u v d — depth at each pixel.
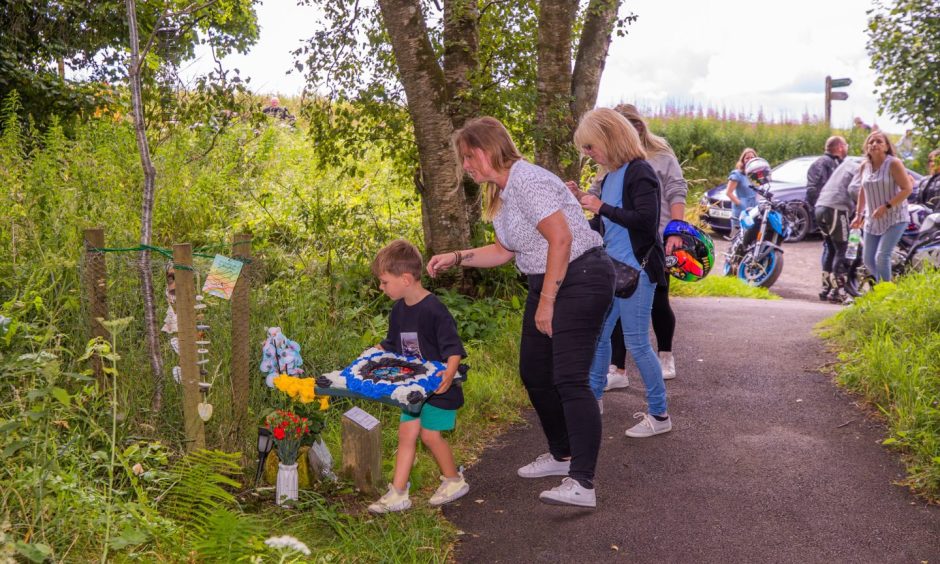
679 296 9.91
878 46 14.19
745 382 5.61
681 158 21.23
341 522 3.65
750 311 8.03
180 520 3.39
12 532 2.82
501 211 3.82
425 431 3.85
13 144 8.42
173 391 4.12
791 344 6.53
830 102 23.83
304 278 6.37
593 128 4.28
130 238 6.60
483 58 8.27
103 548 2.88
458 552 3.45
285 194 9.73
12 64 10.94
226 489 3.84
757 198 12.30
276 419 3.80
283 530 3.52
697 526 3.61
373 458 3.96
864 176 8.77
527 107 7.68
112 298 4.31
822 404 5.11
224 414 4.05
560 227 3.50
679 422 4.91
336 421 4.82
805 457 4.32
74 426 3.70
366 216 8.73
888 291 7.08
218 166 9.84
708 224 15.39
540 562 3.34
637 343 4.55
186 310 3.73
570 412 3.69
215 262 3.86
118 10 11.30
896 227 8.60
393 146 8.28
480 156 3.65
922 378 4.84
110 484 3.26
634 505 3.84
